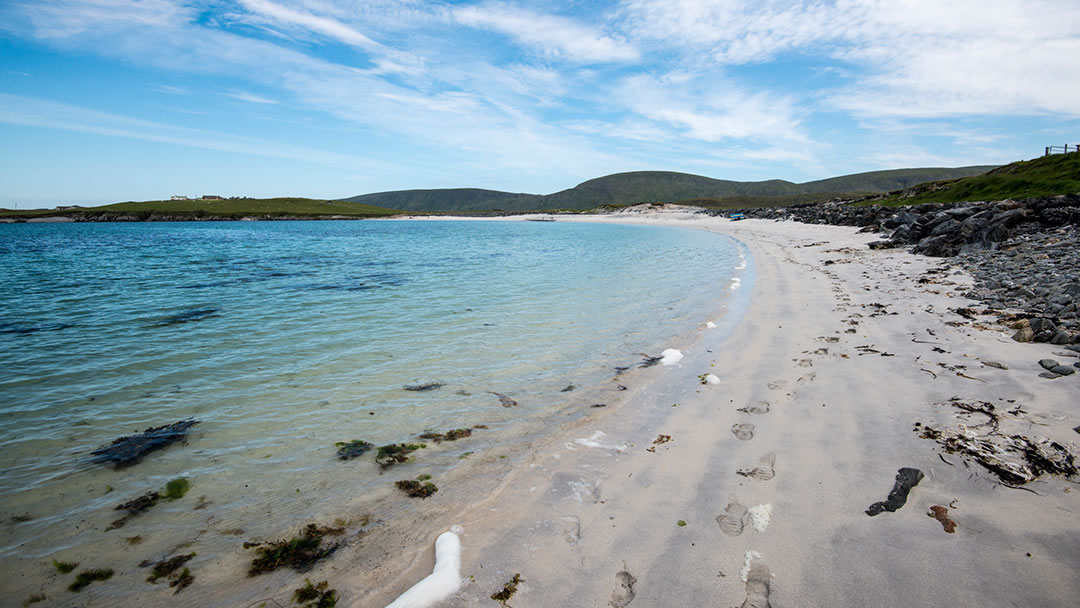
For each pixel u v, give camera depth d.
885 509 4.09
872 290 13.88
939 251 20.73
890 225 34.97
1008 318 9.46
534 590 3.47
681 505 4.39
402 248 42.53
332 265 27.91
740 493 4.50
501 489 4.86
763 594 3.30
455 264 27.83
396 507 4.64
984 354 7.62
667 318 12.44
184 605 3.52
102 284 20.33
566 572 3.64
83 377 8.47
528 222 131.00
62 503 4.82
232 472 5.36
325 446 5.91
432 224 124.25
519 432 6.19
